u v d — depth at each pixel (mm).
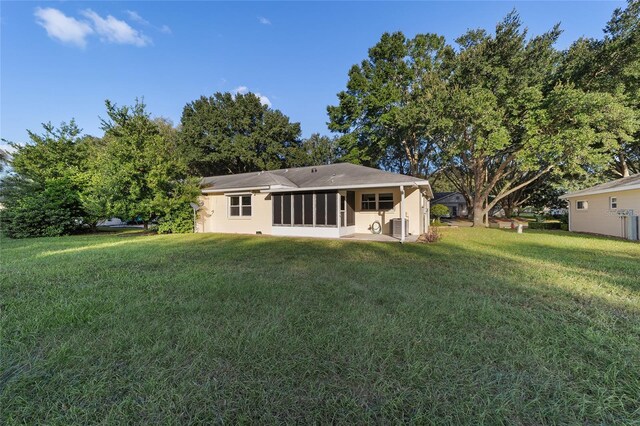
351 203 12688
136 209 11961
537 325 2920
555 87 13273
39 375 2078
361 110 20938
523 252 7816
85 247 8695
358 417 1709
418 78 20234
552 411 1728
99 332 2754
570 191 16734
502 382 2002
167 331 2744
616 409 1765
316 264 6043
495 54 15445
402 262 6344
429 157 22000
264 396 1866
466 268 5742
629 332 2789
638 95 12742
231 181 14859
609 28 13172
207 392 1896
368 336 2637
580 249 8398
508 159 17281
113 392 1917
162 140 12531
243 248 8391
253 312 3256
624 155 17531
